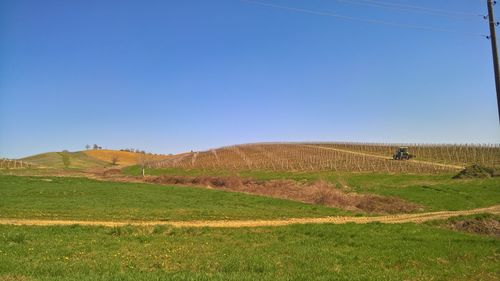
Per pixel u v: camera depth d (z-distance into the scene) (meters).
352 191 55.38
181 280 14.63
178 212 38.59
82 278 14.45
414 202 47.34
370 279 16.08
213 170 106.44
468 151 102.25
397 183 69.31
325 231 27.83
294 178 78.69
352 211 43.16
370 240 24.88
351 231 28.02
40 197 49.75
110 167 162.62
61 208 39.38
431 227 31.70
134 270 16.56
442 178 71.31
